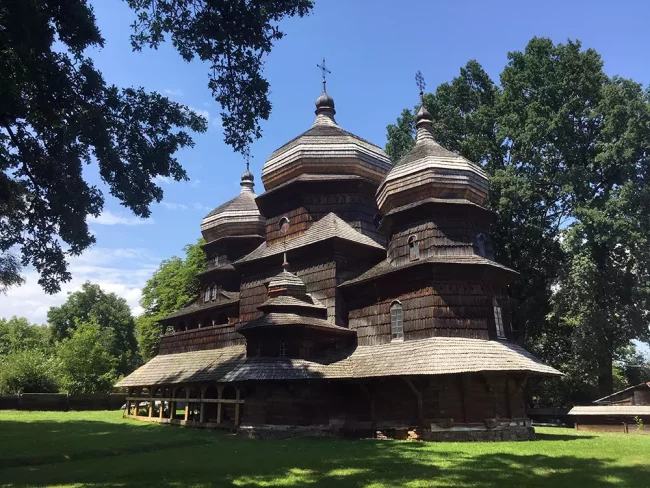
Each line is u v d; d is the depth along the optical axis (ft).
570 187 106.42
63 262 64.44
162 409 105.09
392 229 84.43
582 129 116.37
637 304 107.86
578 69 114.93
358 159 99.60
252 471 40.83
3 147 59.06
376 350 77.30
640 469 39.93
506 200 109.81
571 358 126.93
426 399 69.10
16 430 78.89
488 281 77.05
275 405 74.54
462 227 78.95
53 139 57.47
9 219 65.05
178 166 59.88
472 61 132.67
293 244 91.56
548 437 73.82
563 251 116.47
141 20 50.37
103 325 240.53
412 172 82.64
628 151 102.58
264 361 76.28
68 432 76.95
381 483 35.14
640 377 170.81
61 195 59.06
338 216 95.20
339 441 65.67
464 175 81.76
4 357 157.38
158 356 119.14
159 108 57.26
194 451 55.36
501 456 48.47
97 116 52.60
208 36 50.19
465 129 126.00
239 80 52.95
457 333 72.08
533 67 119.03
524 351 77.66
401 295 77.20
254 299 98.07
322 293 85.81
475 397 68.95
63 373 163.43
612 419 93.97
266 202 103.50
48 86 50.55
